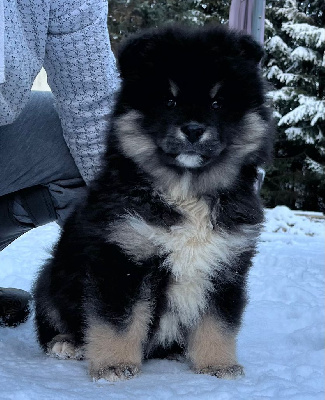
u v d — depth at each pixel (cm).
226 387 60
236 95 74
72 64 79
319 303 120
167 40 74
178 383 63
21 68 71
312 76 498
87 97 82
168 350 78
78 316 75
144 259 68
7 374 62
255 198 75
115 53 82
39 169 88
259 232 73
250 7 250
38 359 75
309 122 487
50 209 91
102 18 79
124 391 59
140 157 71
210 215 70
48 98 91
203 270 69
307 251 208
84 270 70
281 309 109
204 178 72
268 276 146
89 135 85
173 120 71
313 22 520
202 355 71
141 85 73
